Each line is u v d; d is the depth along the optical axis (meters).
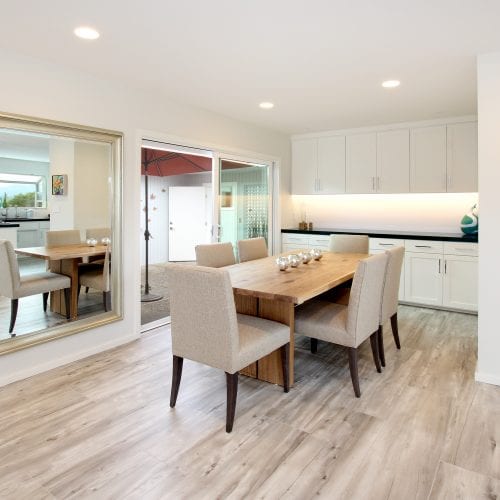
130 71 3.08
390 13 2.17
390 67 2.99
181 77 3.22
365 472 1.80
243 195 5.04
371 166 5.18
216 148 4.43
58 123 2.90
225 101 3.94
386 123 4.96
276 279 2.75
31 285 2.94
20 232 2.90
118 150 3.34
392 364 3.06
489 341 2.71
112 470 1.82
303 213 6.09
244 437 2.08
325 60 2.84
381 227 5.52
